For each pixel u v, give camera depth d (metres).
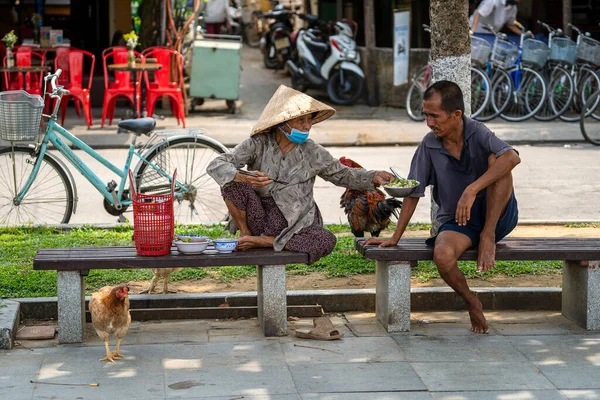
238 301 8.87
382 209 10.23
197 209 13.38
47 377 6.88
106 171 16.62
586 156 18.66
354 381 6.81
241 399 6.46
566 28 24.14
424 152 8.09
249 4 37.25
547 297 8.94
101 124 21.17
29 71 20.80
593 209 13.77
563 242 8.30
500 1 22.38
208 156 17.14
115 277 9.73
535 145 20.28
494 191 7.73
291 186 8.05
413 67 24.44
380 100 25.16
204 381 6.80
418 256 7.89
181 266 7.65
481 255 7.74
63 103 21.27
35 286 9.05
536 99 23.11
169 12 23.34
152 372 7.00
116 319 7.12
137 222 7.68
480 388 6.67
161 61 21.33
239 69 23.28
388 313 8.00
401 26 23.69
